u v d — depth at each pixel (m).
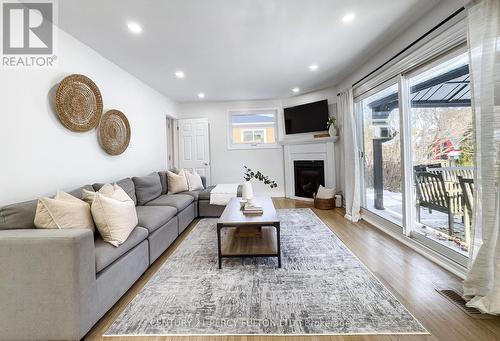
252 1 2.13
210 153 6.08
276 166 6.11
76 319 1.42
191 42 2.85
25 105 2.08
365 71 3.66
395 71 2.91
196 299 1.88
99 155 3.04
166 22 2.40
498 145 1.59
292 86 4.90
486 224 1.65
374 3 2.22
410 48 2.58
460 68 2.20
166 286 2.08
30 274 1.41
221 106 6.02
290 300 1.83
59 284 1.41
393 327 1.52
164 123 5.17
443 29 2.13
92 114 2.82
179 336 1.50
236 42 2.89
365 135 4.07
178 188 4.31
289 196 5.92
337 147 5.04
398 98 2.91
